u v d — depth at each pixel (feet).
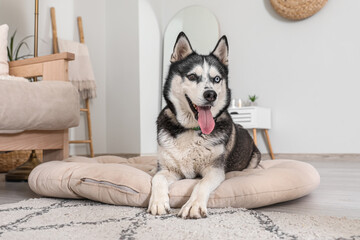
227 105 5.39
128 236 3.20
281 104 14.46
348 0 13.23
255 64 15.06
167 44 16.48
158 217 3.94
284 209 4.65
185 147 4.93
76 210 4.43
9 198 5.79
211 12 15.88
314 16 13.85
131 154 15.37
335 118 13.37
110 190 4.72
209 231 3.33
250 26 15.20
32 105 6.44
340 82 13.32
